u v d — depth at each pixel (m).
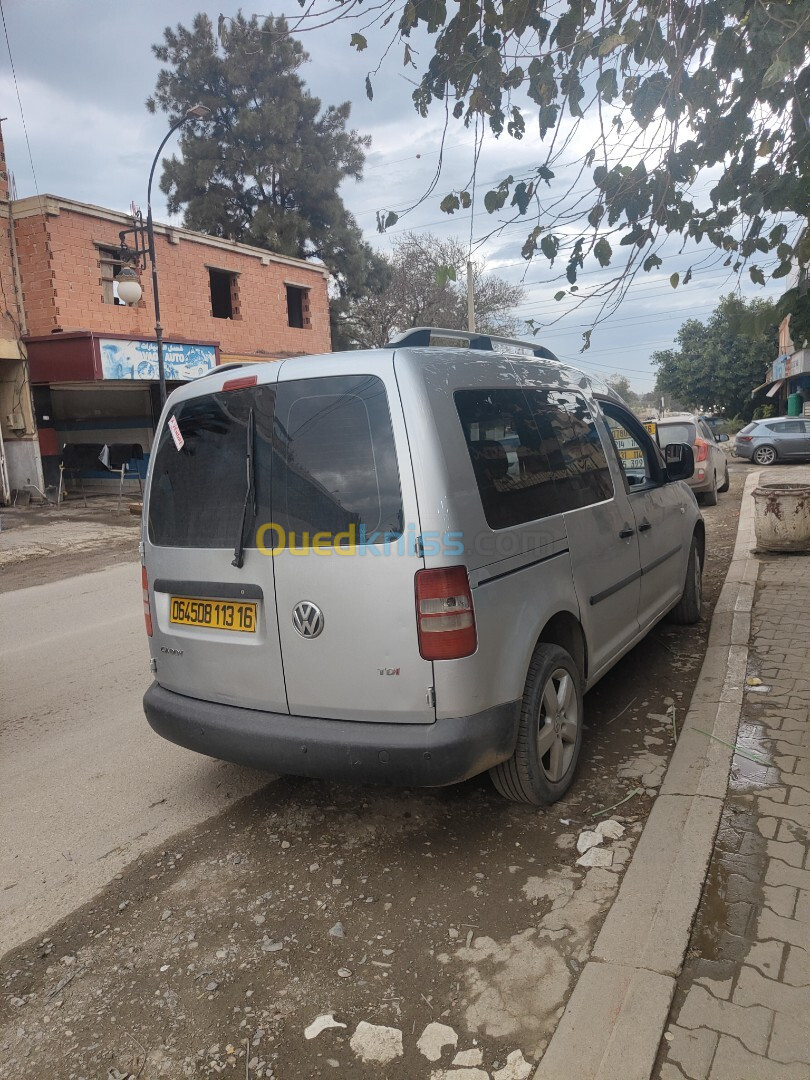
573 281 3.29
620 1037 2.03
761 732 3.77
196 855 3.18
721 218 3.14
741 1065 1.93
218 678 3.20
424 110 3.29
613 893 2.70
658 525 4.75
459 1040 2.14
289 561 2.90
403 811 3.40
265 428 3.03
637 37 2.70
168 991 2.41
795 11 2.35
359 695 2.82
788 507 7.63
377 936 2.60
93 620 7.66
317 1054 2.13
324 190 29.03
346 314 32.12
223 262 20.00
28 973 2.53
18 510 16.70
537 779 3.15
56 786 3.90
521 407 3.40
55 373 16.14
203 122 28.88
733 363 40.50
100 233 16.75
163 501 3.41
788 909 2.48
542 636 3.38
